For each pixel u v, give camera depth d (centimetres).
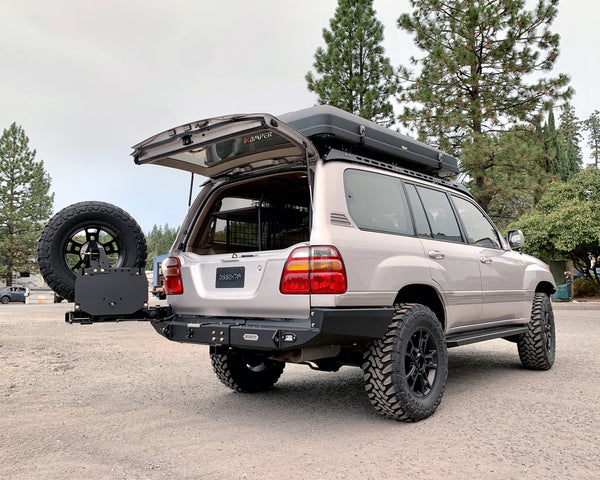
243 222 441
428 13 2020
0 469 286
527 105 1986
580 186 1789
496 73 1998
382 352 355
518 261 557
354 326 331
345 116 385
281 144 375
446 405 418
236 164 423
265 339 334
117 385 525
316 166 360
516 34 1905
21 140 4638
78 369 621
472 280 462
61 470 284
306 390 495
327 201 346
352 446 319
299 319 334
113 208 451
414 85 2038
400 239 391
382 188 404
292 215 413
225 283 380
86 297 379
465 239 487
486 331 497
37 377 570
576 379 510
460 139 2031
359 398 457
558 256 1841
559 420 369
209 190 450
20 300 3559
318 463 290
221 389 503
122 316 396
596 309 1455
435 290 415
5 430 364
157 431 359
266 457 301
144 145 396
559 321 1099
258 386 482
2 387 516
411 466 283
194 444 329
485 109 1947
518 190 2108
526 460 290
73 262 452
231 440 336
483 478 265
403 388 355
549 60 1927
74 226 436
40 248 421
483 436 335
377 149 412
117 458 303
